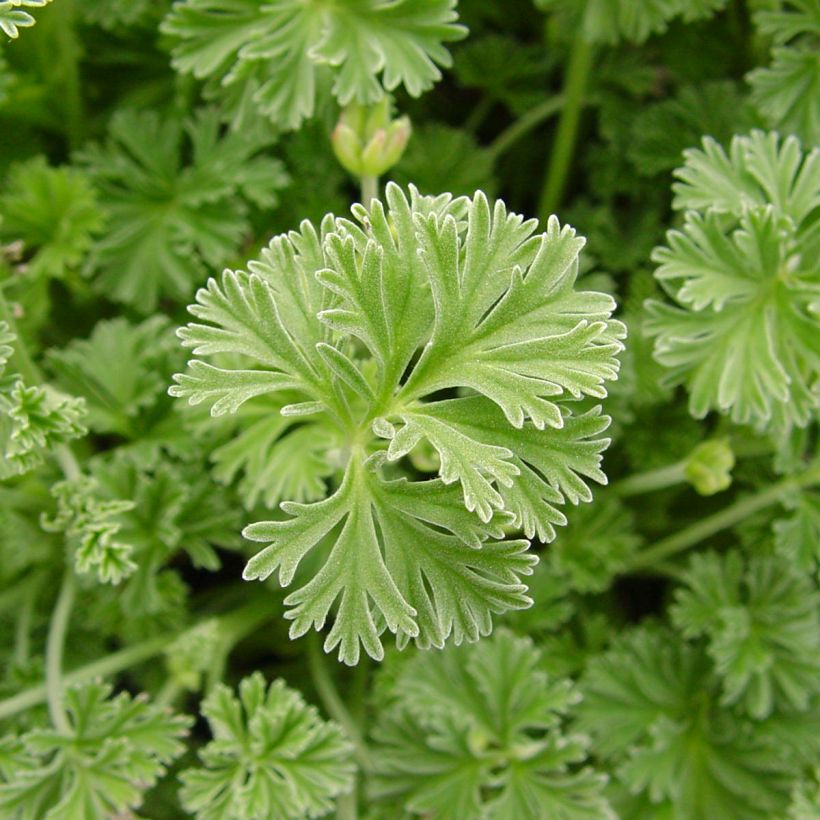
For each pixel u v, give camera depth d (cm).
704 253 40
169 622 43
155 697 44
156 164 44
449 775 42
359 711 44
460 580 36
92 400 43
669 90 48
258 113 42
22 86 45
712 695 43
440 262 36
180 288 44
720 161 41
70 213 44
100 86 47
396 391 36
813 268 40
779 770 43
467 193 46
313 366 37
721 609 43
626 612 46
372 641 36
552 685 43
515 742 42
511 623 43
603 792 43
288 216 45
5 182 45
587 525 44
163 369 43
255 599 44
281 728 40
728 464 42
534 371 36
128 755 41
